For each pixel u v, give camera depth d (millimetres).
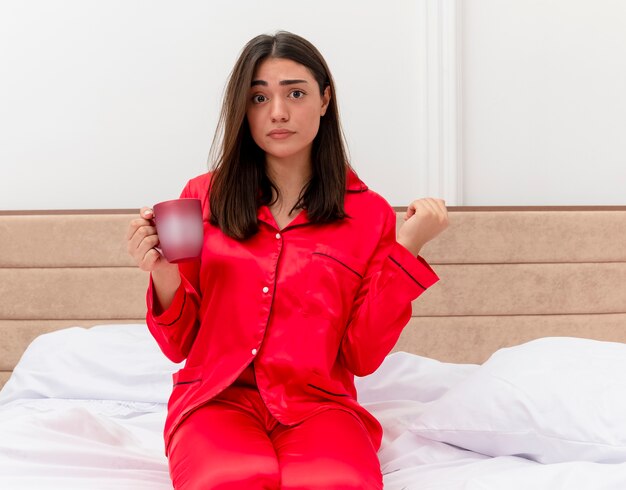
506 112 2422
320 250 1397
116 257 2320
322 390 1341
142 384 1932
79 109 2422
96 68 2416
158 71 2418
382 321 1360
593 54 2418
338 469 1108
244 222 1387
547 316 2285
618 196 2430
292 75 1385
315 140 1483
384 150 2422
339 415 1286
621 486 1137
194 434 1208
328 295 1382
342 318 1404
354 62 2408
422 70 2391
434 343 2283
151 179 2432
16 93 2420
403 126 2420
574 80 2422
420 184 2422
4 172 2426
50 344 2059
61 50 2414
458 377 1941
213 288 1390
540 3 2406
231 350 1354
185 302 1392
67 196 2432
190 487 1091
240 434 1195
